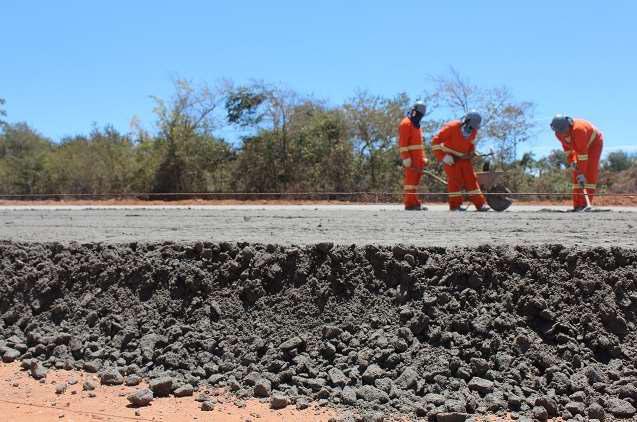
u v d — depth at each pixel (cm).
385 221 1045
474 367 523
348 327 587
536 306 566
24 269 755
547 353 530
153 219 1231
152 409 505
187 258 700
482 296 586
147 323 643
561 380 501
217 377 557
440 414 466
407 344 554
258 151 3114
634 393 482
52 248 785
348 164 3002
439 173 2712
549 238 749
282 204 2441
